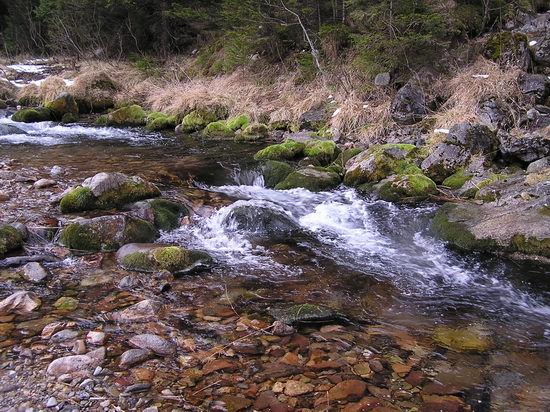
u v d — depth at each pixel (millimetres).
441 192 6531
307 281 4168
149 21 18625
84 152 9078
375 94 10180
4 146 9430
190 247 4816
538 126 7578
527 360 3055
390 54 9766
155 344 2998
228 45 14656
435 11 10055
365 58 10281
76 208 5465
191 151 9383
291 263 4555
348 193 6879
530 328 3504
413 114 9102
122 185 5754
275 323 3281
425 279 4309
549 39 9008
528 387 2760
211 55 16281
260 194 6812
